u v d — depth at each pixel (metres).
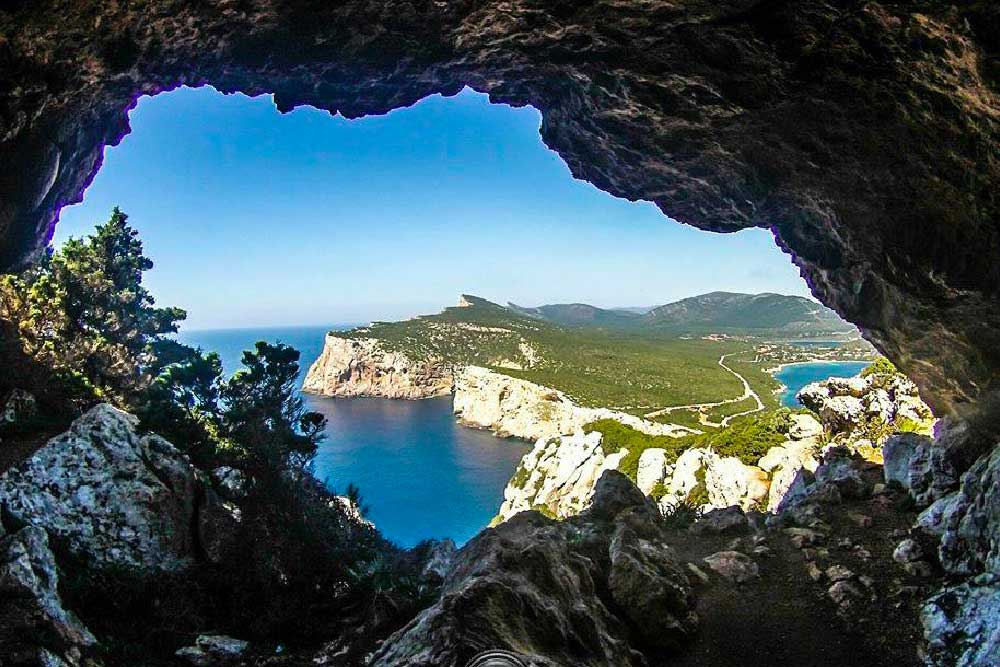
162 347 31.81
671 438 44.88
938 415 18.02
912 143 11.77
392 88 15.08
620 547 12.83
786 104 12.98
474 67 14.88
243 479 17.86
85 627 11.21
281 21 11.85
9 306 22.03
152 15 10.80
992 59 9.02
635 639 11.23
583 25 12.52
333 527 19.66
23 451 15.20
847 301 17.19
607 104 15.28
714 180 17.08
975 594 10.88
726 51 12.30
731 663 10.86
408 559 20.56
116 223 31.70
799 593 13.20
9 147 11.30
